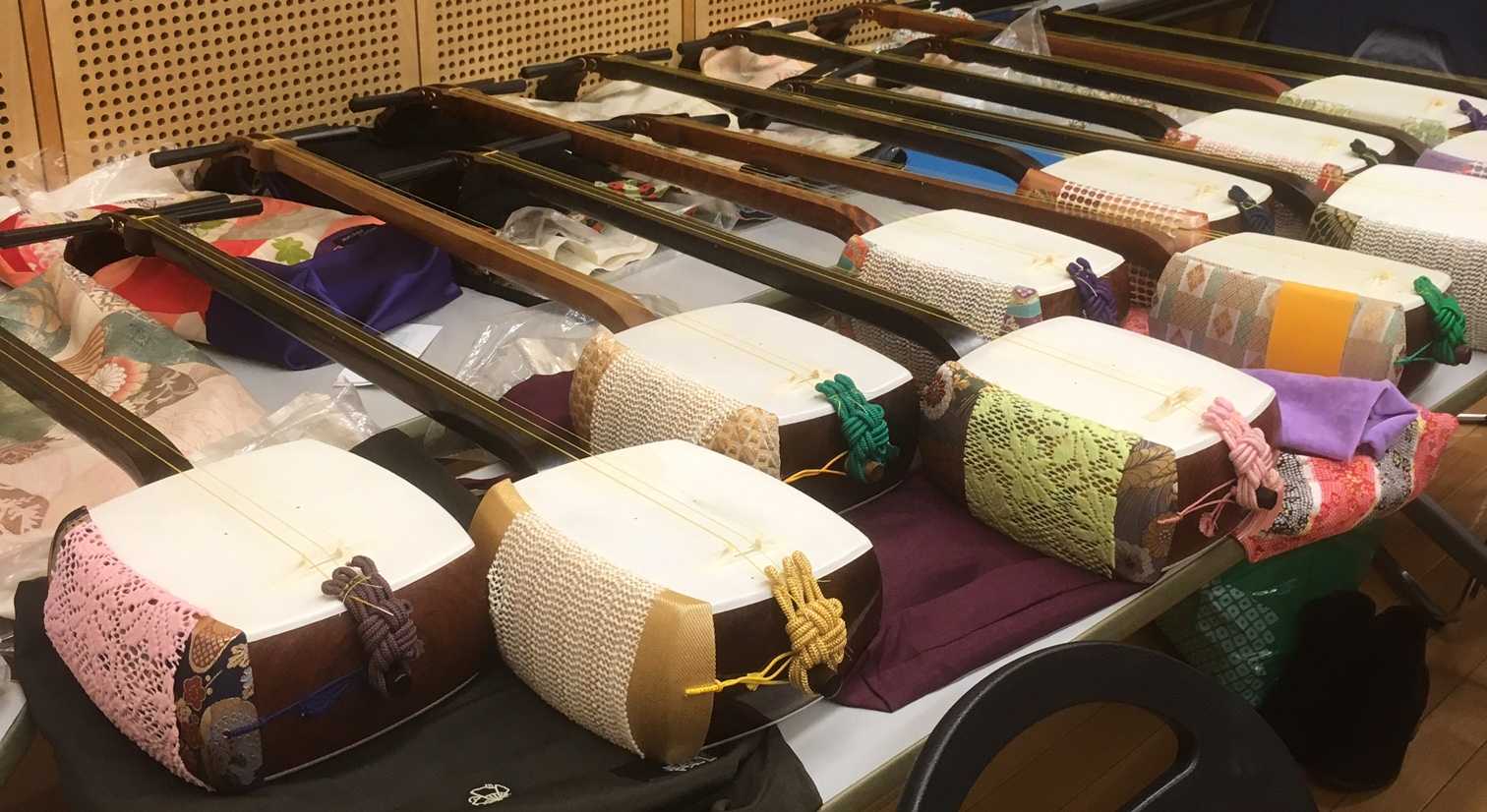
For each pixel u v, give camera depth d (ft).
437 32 7.50
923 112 7.64
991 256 5.25
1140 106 7.66
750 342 4.52
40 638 3.52
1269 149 6.83
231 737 2.93
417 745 3.24
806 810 3.13
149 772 3.09
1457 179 6.08
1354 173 6.57
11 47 5.96
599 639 3.15
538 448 4.14
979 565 4.23
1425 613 8.00
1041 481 4.08
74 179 6.32
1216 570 4.29
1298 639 7.02
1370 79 8.20
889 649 3.73
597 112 7.72
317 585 3.09
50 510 3.99
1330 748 6.88
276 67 6.88
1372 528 7.16
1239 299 5.15
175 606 2.99
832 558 3.34
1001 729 3.02
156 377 4.61
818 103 7.47
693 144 7.16
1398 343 4.84
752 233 6.93
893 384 4.32
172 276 5.55
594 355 4.49
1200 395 4.19
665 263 6.50
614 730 3.18
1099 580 4.10
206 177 6.60
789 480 4.09
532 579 3.33
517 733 3.31
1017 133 7.34
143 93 6.46
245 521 3.34
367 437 4.50
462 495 4.05
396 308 5.77
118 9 6.22
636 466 3.75
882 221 6.77
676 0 8.82
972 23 9.32
